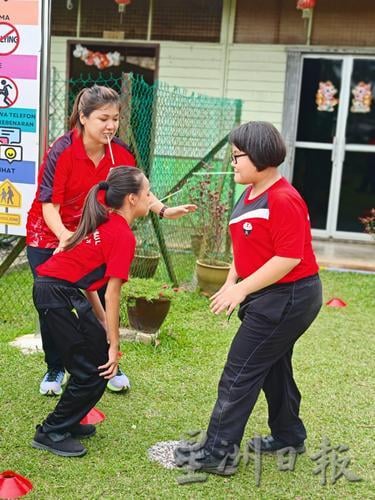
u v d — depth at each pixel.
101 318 3.12
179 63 8.40
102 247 2.78
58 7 8.48
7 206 4.25
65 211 3.43
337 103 8.47
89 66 8.84
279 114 8.34
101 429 3.18
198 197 6.24
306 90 8.48
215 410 2.79
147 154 5.50
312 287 2.72
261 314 2.67
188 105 6.45
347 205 8.74
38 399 3.46
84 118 3.20
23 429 3.12
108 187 2.81
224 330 4.84
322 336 4.85
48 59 4.05
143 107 5.30
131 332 4.40
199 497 2.65
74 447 2.90
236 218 2.75
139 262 5.35
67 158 3.30
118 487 2.68
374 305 5.81
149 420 3.30
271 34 8.21
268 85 8.29
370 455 3.08
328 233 8.81
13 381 3.67
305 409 3.53
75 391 2.84
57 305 2.79
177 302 5.42
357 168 8.64
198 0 8.23
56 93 8.42
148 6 8.33
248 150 2.63
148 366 4.01
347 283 6.60
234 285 2.64
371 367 4.23
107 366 2.82
